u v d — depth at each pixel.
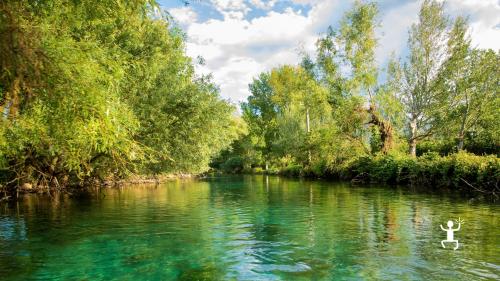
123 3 8.77
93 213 15.97
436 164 26.34
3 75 6.77
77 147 12.81
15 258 8.94
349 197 21.45
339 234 11.22
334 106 39.06
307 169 45.72
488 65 33.69
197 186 33.44
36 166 22.02
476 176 23.08
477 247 9.44
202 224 13.18
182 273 7.73
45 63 7.10
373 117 36.47
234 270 7.88
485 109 33.88
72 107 7.62
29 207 18.11
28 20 7.70
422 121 38.16
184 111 24.86
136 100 21.72
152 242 10.47
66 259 8.83
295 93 57.81
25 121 9.40
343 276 7.39
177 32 25.88
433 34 36.97
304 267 8.02
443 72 36.25
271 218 14.31
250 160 72.94
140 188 30.72
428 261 8.30
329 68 38.50
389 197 21.14
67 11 8.65
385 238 10.59
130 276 7.59
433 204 17.67
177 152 26.28
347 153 37.84
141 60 20.34
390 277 7.30
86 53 8.75
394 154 32.31
